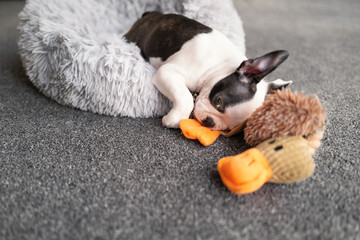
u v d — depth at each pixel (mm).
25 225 715
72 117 1233
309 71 1756
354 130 1140
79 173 897
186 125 1063
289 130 864
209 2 1561
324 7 3658
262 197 813
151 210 764
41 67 1315
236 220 740
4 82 1521
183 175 891
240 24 1608
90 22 1637
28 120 1193
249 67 1030
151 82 1225
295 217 754
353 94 1453
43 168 918
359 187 858
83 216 743
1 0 3494
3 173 894
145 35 1463
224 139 1089
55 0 1474
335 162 959
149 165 934
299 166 782
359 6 3686
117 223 724
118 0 1794
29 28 1347
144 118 1250
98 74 1197
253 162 792
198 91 1244
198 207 775
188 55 1236
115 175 888
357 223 741
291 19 3092
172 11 1733
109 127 1161
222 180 826
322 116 866
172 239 684
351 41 2348
